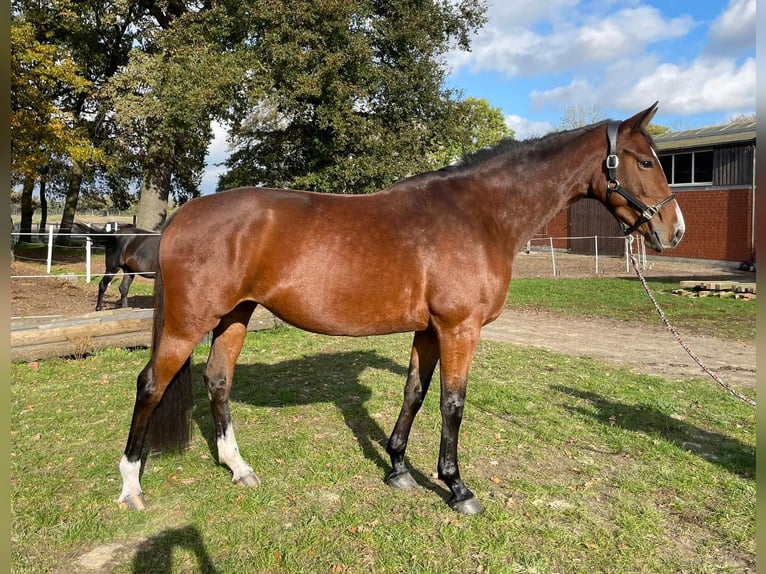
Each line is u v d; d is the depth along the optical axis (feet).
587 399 17.51
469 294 10.11
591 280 52.70
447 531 9.63
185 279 10.16
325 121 50.57
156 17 62.64
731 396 17.94
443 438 10.52
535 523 10.03
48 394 17.20
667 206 10.71
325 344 25.90
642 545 9.37
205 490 11.12
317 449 13.28
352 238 10.17
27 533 9.46
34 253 64.13
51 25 59.31
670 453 13.23
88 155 52.13
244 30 52.54
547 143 11.13
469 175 10.93
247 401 17.03
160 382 10.48
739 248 63.87
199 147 62.49
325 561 8.81
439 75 56.90
